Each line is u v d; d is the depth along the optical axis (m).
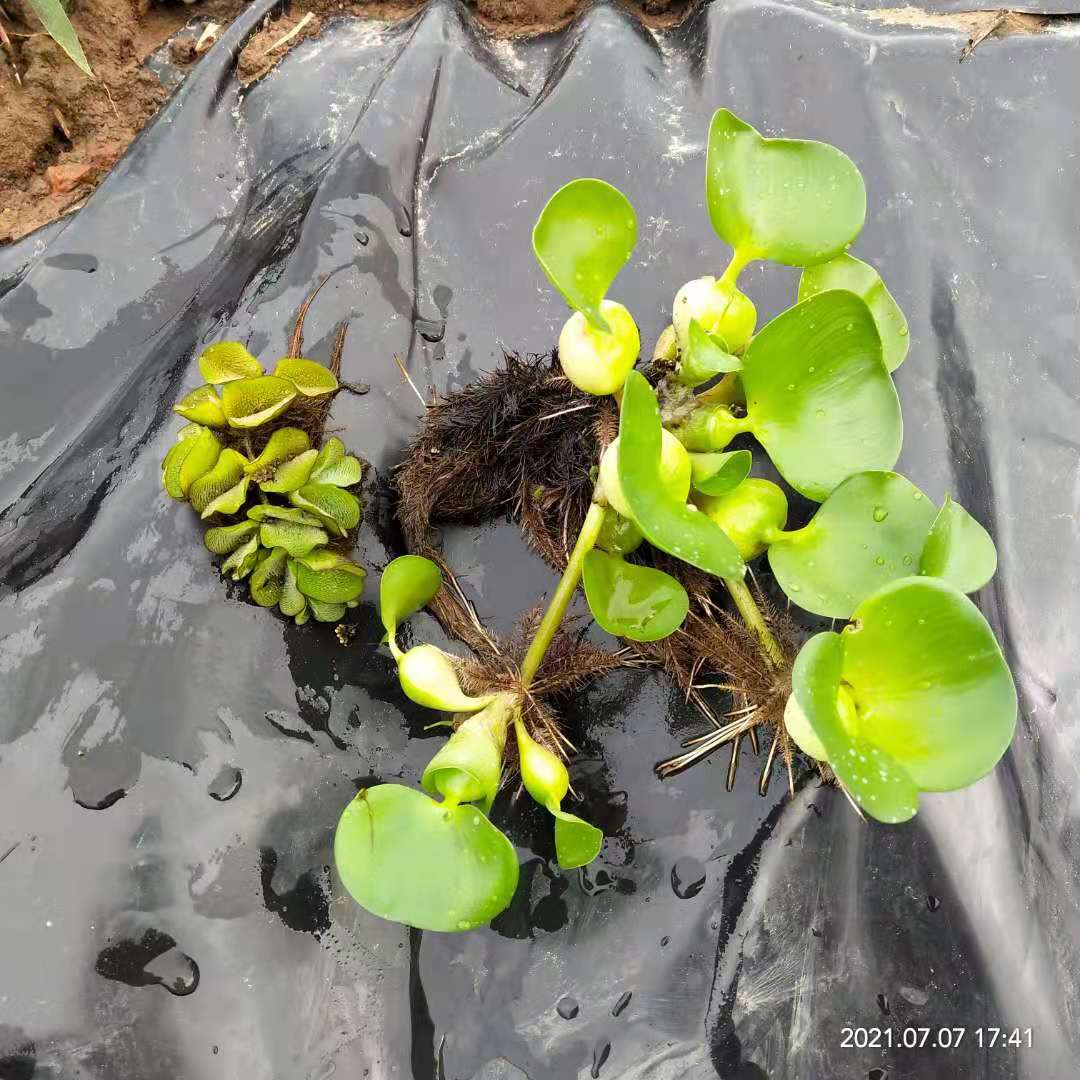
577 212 0.31
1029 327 0.41
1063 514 0.39
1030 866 0.36
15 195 0.50
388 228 0.43
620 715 0.37
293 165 0.46
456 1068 0.34
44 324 0.44
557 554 0.38
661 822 0.36
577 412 0.36
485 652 0.36
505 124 0.46
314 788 0.36
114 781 0.35
